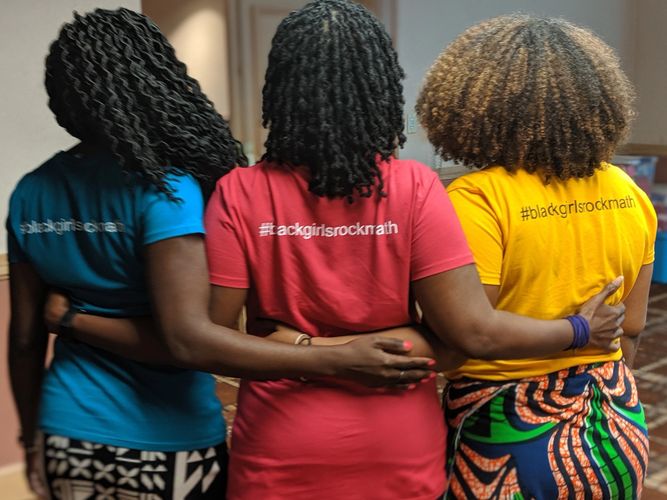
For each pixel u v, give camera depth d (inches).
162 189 42.8
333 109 40.6
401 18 176.9
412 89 180.9
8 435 103.8
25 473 51.1
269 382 44.4
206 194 46.6
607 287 48.9
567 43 47.5
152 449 46.8
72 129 46.4
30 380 51.6
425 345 43.8
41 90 109.6
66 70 43.8
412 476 44.3
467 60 48.7
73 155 46.3
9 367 51.6
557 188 47.9
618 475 48.8
